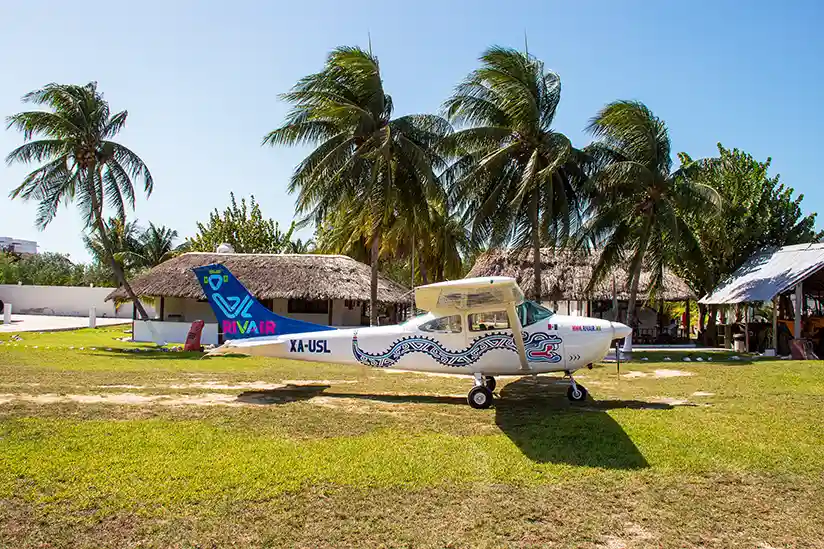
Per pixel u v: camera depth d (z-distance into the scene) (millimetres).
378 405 9836
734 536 4598
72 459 6227
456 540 4484
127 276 46438
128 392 10703
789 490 5555
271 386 11914
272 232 43781
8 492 5273
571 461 6379
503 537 4543
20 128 20875
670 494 5430
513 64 19297
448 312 10180
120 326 34531
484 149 20016
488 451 6758
